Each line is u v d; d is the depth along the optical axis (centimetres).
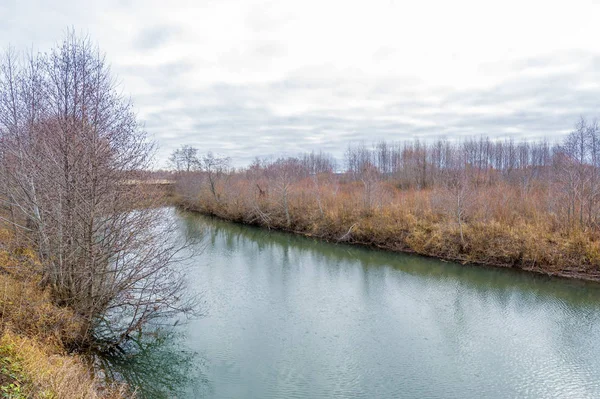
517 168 5028
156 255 1388
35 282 1252
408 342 1502
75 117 1205
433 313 1789
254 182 4662
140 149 1317
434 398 1157
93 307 1203
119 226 1238
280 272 2428
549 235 2442
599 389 1205
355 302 1916
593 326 1653
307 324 1647
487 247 2567
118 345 1341
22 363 803
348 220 3419
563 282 2203
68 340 1163
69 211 1162
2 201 1423
